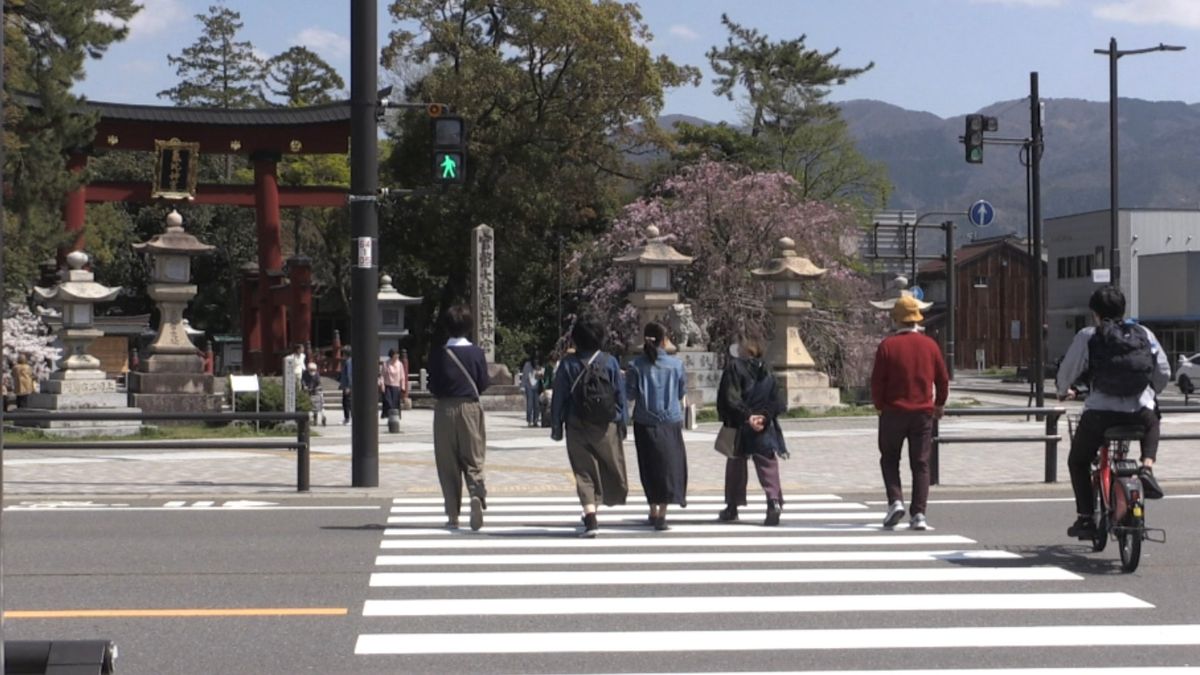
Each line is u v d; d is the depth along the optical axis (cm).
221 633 734
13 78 3139
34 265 3972
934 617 777
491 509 1338
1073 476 977
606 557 1005
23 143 3073
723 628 746
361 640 716
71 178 3025
